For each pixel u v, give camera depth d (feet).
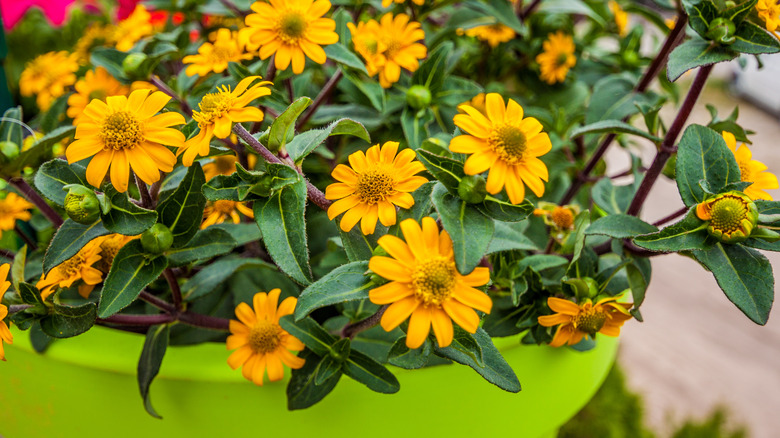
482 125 0.68
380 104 0.97
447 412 0.81
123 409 0.81
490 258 0.87
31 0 1.48
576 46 1.38
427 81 0.99
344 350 0.76
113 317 0.80
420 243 0.65
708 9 0.78
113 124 0.67
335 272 0.70
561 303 0.79
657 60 1.07
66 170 0.73
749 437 1.54
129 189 0.92
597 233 0.78
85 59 1.25
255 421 0.80
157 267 0.74
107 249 0.82
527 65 1.41
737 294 0.70
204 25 1.30
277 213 0.71
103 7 1.59
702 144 0.75
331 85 0.98
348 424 0.80
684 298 2.25
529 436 0.88
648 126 0.92
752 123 3.44
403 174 0.71
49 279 0.78
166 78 1.06
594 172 1.21
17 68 1.53
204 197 0.74
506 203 0.69
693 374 1.84
